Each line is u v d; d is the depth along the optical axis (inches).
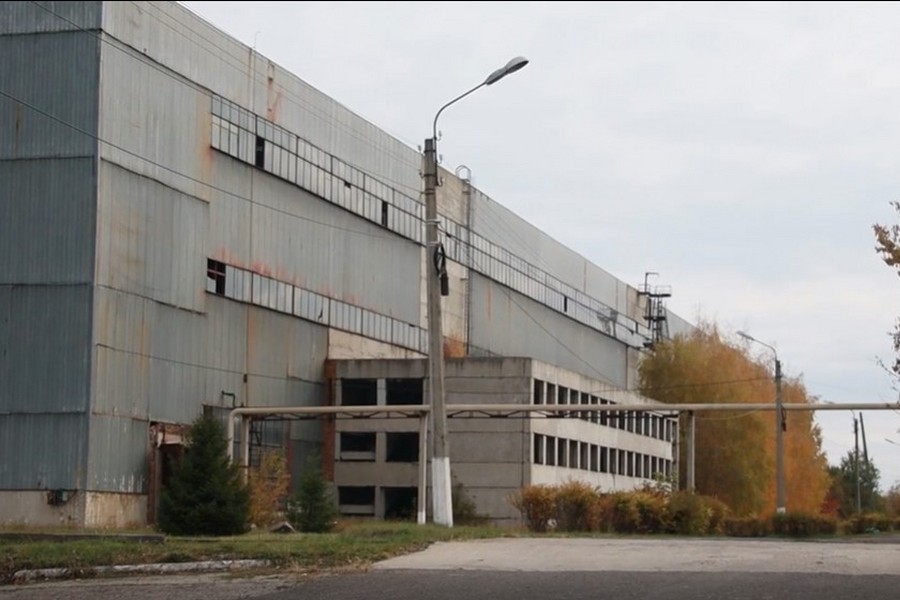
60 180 1873.8
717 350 3599.9
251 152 2299.5
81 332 1841.8
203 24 2162.9
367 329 2723.9
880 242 904.9
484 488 2588.6
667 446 3636.8
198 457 1652.3
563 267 3811.5
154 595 656.4
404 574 719.1
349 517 2519.7
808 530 2053.4
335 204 2603.3
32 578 776.3
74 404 1829.5
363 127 2746.1
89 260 1851.6
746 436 3351.4
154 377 1982.0
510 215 3452.3
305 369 2481.5
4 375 1859.0
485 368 2637.8
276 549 836.0
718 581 658.8
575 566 751.1
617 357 4224.9
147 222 1983.3
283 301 2397.9
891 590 616.7
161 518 1612.9
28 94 1900.8
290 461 2432.3
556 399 2785.4
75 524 1795.0
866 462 4643.2
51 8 1909.4
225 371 2192.4
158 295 2004.2
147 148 1990.7
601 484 3036.4
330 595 638.5
